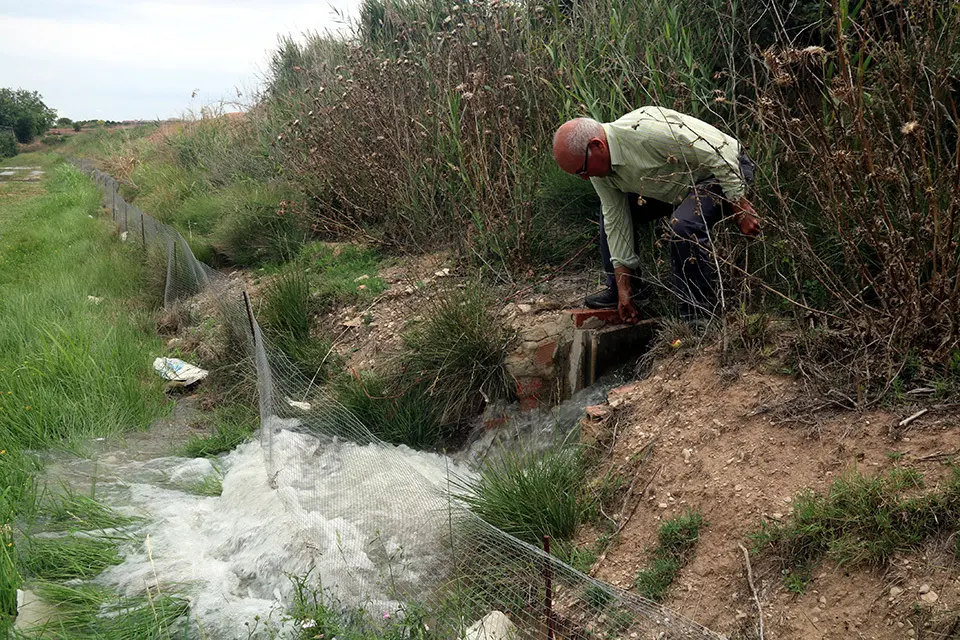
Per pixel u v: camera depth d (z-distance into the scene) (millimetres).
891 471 2676
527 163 6086
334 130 8438
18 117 55094
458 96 6863
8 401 5184
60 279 8633
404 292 6234
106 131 34125
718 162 3750
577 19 6598
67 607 3305
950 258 2963
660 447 3504
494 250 5863
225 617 3178
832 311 3686
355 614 2986
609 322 4480
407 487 3586
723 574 2803
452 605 2852
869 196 3500
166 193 12492
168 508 4172
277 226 8414
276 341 5941
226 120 15758
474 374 4773
